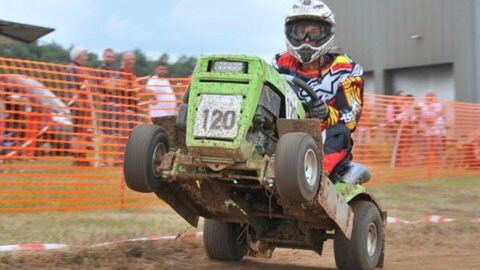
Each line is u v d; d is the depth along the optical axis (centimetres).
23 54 1733
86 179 1155
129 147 606
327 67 712
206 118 576
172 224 986
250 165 583
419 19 2734
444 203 1387
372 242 736
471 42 2586
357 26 2931
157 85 1245
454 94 2645
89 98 1161
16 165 1098
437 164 1861
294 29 696
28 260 699
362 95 729
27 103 1101
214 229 753
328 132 700
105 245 788
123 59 1340
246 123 568
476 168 1972
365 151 1689
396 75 2866
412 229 1053
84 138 1157
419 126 1819
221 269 727
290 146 568
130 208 1138
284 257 845
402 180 1767
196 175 611
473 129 1972
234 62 588
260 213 692
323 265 798
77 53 1274
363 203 721
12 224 916
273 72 608
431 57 2702
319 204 626
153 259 751
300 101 670
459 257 860
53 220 965
